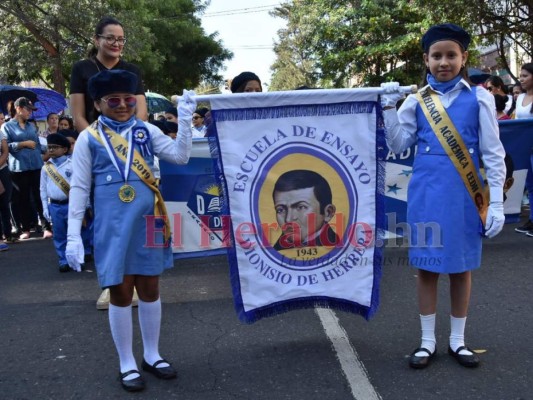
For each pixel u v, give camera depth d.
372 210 3.50
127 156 3.15
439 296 4.54
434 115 3.25
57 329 4.21
